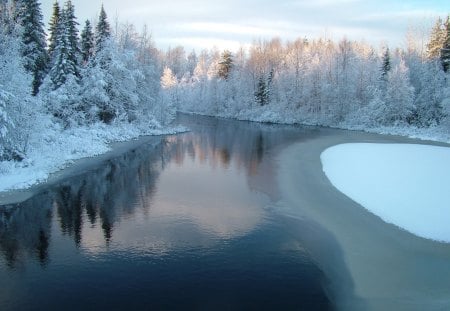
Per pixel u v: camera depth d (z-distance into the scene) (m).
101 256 12.92
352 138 47.84
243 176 24.22
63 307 10.03
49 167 23.97
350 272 12.22
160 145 37.38
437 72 60.06
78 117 40.28
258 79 88.12
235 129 57.03
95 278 11.49
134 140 40.28
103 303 10.24
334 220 16.53
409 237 14.74
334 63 75.75
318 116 72.44
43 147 26.95
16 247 13.49
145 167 26.55
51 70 41.16
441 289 11.27
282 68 87.06
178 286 11.15
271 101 83.50
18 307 9.99
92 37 50.91
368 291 11.18
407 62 72.12
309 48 91.06
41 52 42.69
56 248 13.45
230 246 13.93
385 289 11.30
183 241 14.23
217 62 107.19
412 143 43.47
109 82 43.72
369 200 19.11
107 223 15.83
